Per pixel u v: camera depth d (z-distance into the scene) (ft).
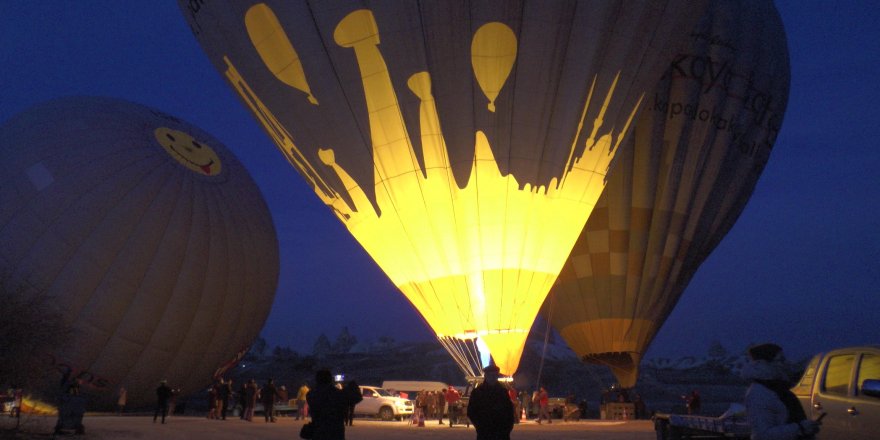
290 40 63.36
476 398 24.00
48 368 52.65
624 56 62.49
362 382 265.95
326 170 63.46
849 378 23.47
